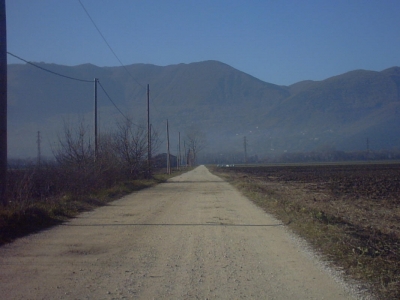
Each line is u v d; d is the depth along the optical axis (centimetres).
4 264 823
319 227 1213
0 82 1251
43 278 730
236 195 2503
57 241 1051
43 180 1992
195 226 1308
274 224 1354
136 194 2577
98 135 3036
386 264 817
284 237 1127
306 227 1239
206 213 1630
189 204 1972
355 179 4669
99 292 659
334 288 687
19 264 823
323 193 2872
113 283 707
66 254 912
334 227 1202
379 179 4638
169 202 2069
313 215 1448
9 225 1142
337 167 8950
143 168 4053
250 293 661
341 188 3381
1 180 1261
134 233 1177
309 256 909
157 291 667
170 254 923
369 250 924
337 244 983
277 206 1786
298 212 1564
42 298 628
